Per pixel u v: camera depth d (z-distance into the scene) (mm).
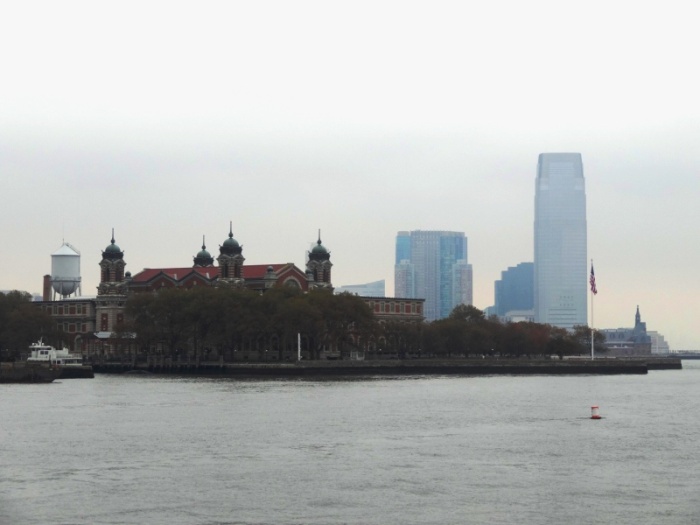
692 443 140250
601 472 116875
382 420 166750
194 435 145875
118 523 94125
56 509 98750
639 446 137125
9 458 124875
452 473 115812
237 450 131625
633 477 114000
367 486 108688
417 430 153250
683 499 103250
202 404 196000
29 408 186875
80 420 164875
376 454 128875
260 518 95750
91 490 106500
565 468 119312
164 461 123062
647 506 100375
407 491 106438
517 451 131875
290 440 141125
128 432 149125
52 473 115188
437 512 97938
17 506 99812
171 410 182625
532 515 96938
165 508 99188
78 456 126438
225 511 98125
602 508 99500
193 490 106562
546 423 164750
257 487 108062
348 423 161750
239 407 189375
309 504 100812
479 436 146750
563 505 100688
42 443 137375
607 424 164125
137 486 108375
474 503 101312
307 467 119250
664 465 121625
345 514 97188
